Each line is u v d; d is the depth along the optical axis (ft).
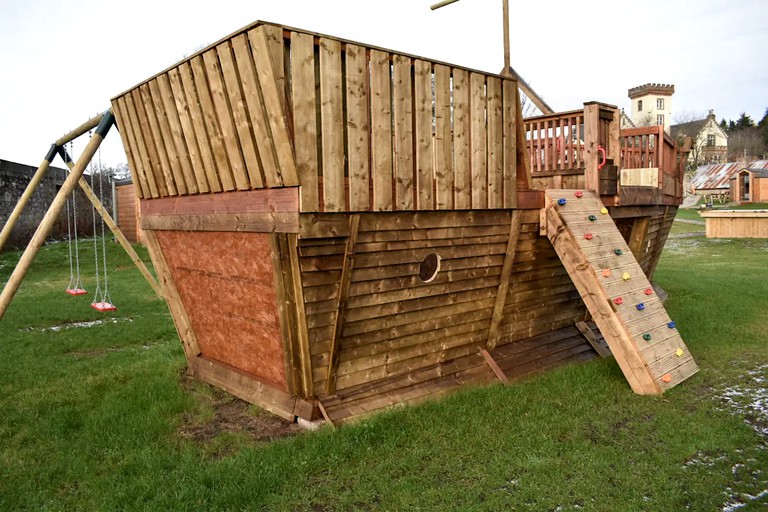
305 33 14.01
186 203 19.20
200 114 16.84
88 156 20.45
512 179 20.27
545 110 31.42
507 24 22.33
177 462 14.67
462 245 19.24
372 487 13.26
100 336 30.12
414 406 17.76
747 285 41.52
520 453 14.80
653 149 31.07
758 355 24.12
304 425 16.98
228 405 19.31
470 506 12.37
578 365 22.71
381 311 17.75
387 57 15.87
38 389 20.89
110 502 12.75
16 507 12.97
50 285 49.37
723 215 84.74
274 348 17.92
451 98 17.97
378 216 16.17
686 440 15.53
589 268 20.15
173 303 22.34
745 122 291.17
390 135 16.07
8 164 65.57
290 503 12.64
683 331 27.81
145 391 20.16
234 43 14.37
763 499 12.49
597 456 14.57
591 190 23.45
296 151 13.98
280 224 14.82
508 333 23.34
